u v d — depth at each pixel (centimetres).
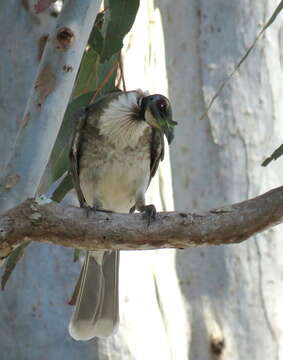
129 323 1268
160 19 1398
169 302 1352
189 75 1433
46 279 1266
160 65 1384
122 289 1273
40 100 987
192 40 1433
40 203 878
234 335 1420
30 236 883
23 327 1266
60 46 995
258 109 1420
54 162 1122
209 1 1427
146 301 1292
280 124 1424
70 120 1123
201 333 1418
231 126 1420
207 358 1420
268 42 1424
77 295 1140
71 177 1134
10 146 1278
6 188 967
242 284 1423
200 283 1427
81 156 1115
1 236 878
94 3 1006
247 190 1419
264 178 1420
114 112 1095
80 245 885
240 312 1420
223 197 1420
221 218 870
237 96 1420
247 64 1421
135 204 1131
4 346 1275
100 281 1144
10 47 1290
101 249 891
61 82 992
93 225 876
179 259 1427
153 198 1373
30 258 1266
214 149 1424
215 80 1424
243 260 1423
